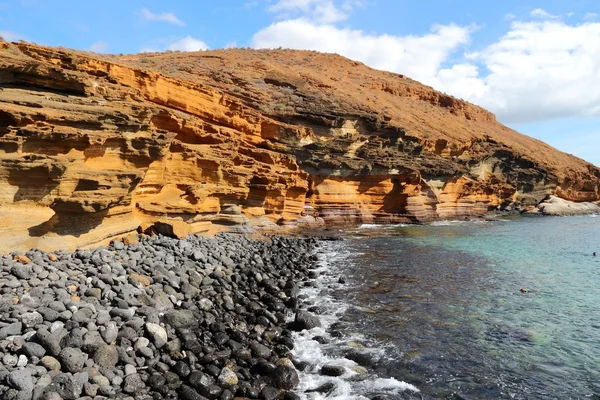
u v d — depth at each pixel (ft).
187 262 58.39
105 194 53.21
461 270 72.13
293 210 118.93
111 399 27.07
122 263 49.60
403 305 52.47
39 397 25.39
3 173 44.91
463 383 34.12
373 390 32.24
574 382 34.81
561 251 94.12
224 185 88.94
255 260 70.79
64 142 51.19
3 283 36.45
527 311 51.31
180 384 30.40
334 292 57.31
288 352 37.50
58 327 31.65
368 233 115.24
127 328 34.24
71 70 65.31
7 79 54.90
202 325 40.24
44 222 48.11
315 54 261.44
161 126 85.66
